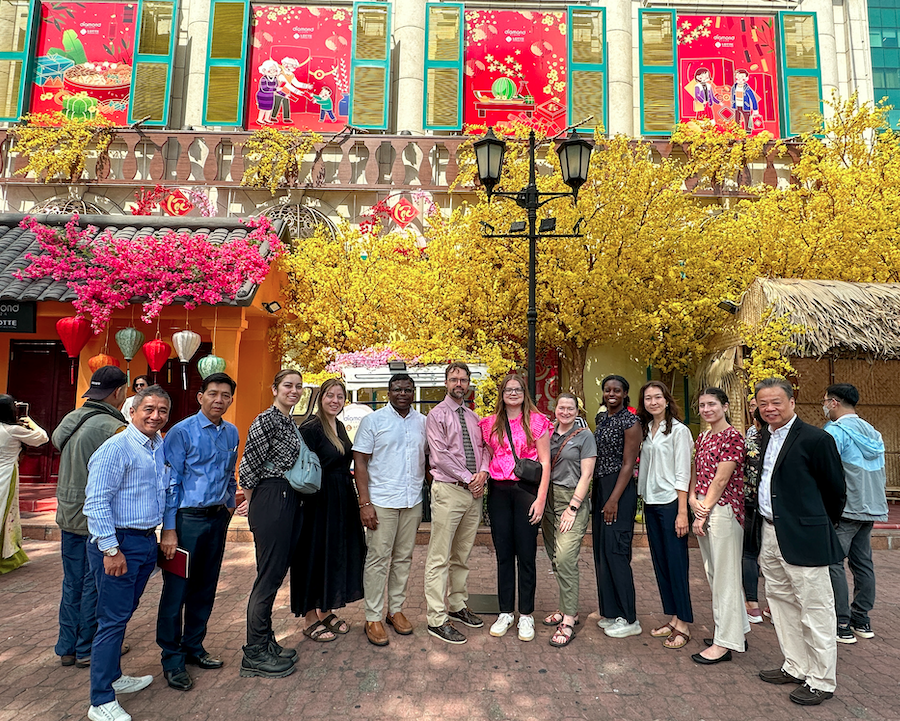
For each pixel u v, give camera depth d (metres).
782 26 13.36
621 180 8.74
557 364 11.74
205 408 3.62
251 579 5.54
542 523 4.61
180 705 3.20
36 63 12.86
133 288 7.52
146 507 3.18
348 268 9.88
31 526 6.88
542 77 13.32
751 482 4.11
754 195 12.19
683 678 3.59
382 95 13.14
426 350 8.59
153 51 13.08
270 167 12.27
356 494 4.36
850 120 10.78
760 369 7.26
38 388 9.92
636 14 14.05
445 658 3.84
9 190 12.43
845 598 4.23
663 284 8.74
